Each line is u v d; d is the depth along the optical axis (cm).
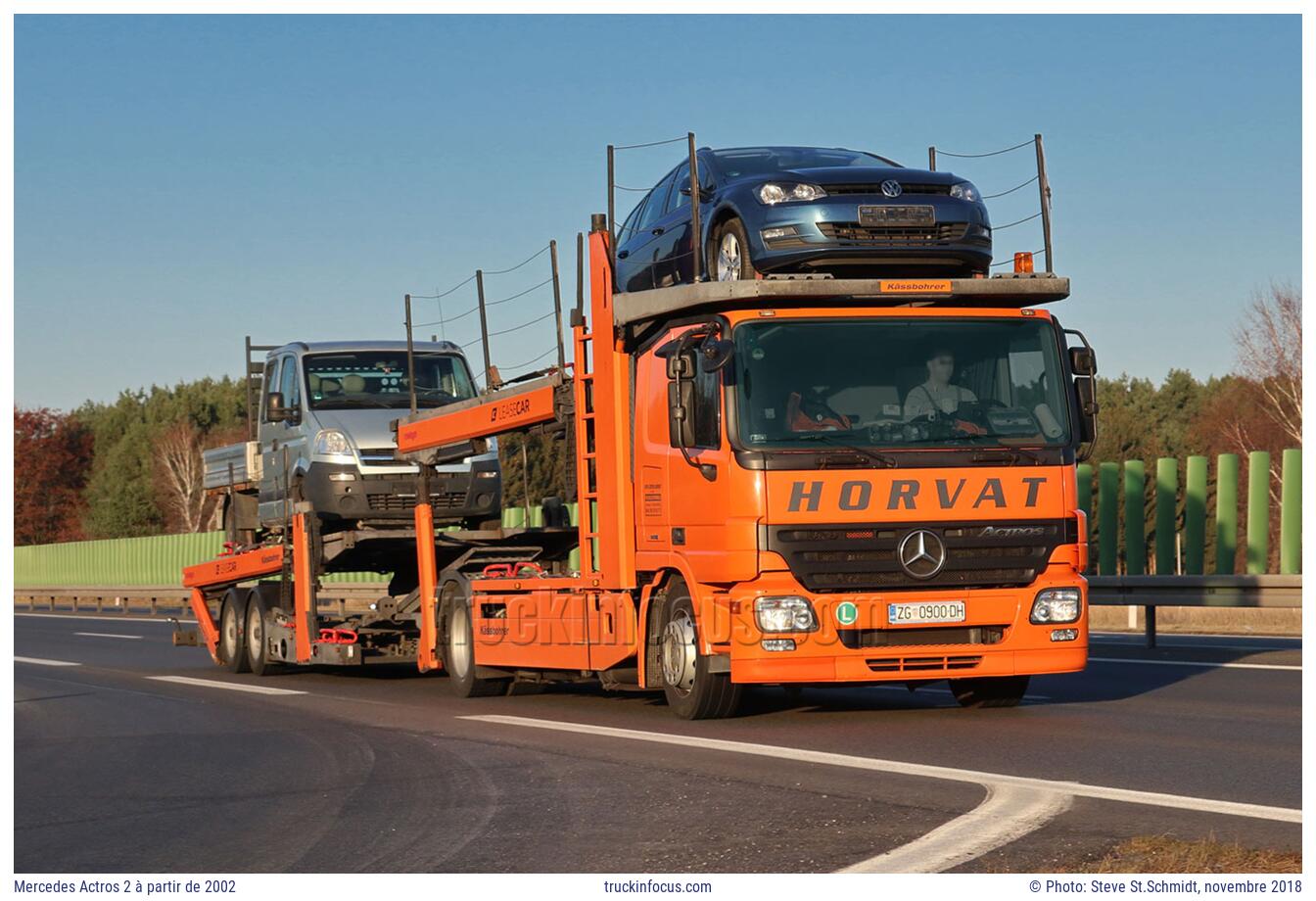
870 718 1208
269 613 1888
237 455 1997
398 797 908
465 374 1853
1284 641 1845
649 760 998
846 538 1121
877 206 1230
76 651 2500
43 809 928
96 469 10600
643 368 1242
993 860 684
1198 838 716
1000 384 1166
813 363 1136
